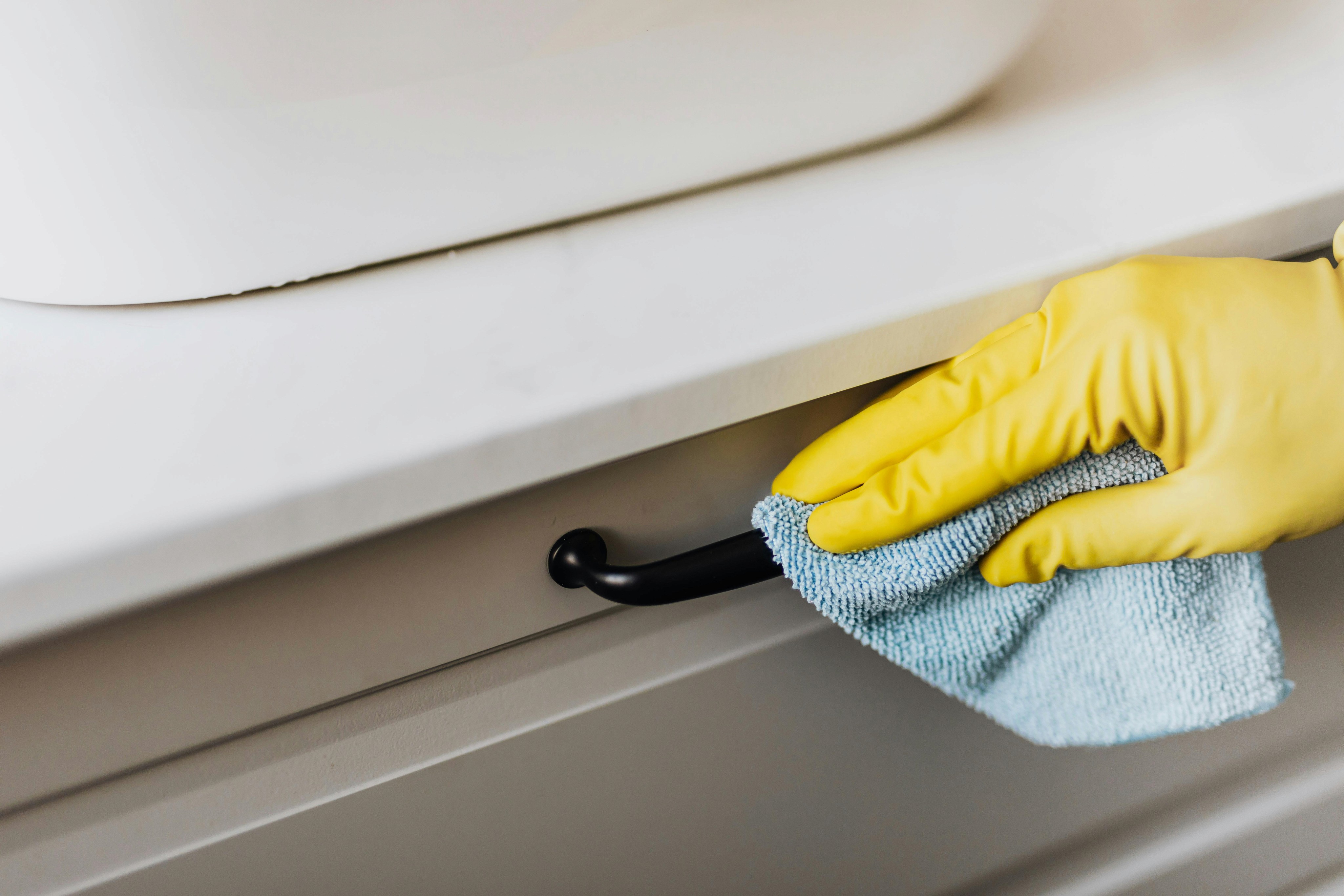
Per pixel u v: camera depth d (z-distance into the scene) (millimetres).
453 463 234
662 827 382
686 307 270
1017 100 354
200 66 212
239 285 269
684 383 249
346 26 213
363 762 303
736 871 418
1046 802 481
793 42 266
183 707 260
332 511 227
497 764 323
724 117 280
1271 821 569
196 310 275
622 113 263
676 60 256
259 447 230
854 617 301
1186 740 491
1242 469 274
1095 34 388
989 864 499
